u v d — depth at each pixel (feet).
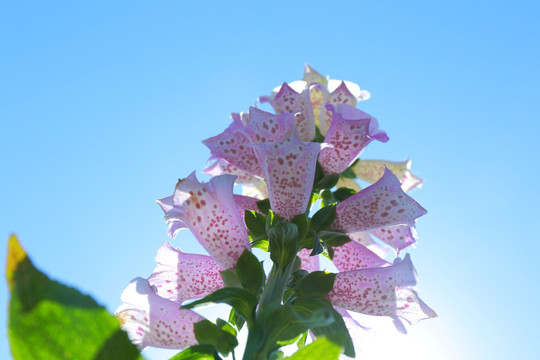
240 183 1.59
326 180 1.50
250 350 1.13
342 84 1.65
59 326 0.66
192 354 1.17
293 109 1.58
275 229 1.29
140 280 1.34
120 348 0.68
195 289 1.44
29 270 0.64
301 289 1.32
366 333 1.46
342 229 1.42
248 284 1.28
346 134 1.49
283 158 1.36
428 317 1.37
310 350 0.84
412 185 1.65
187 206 1.32
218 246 1.32
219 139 1.49
